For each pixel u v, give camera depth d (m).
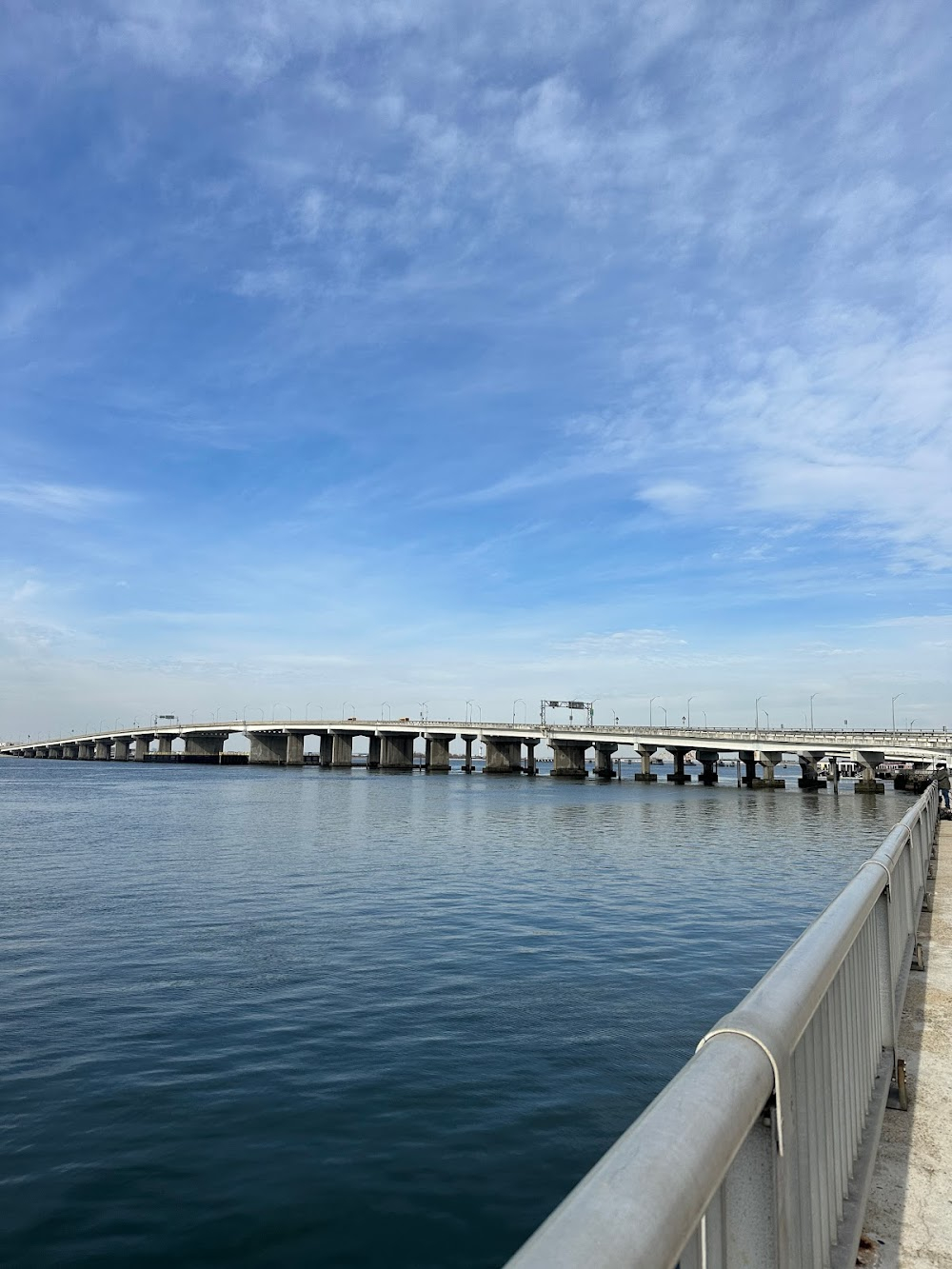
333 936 22.80
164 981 18.19
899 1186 4.50
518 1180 9.92
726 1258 2.31
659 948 21.58
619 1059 13.67
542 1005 16.53
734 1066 2.15
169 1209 9.21
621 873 36.34
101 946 21.47
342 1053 13.83
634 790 126.81
